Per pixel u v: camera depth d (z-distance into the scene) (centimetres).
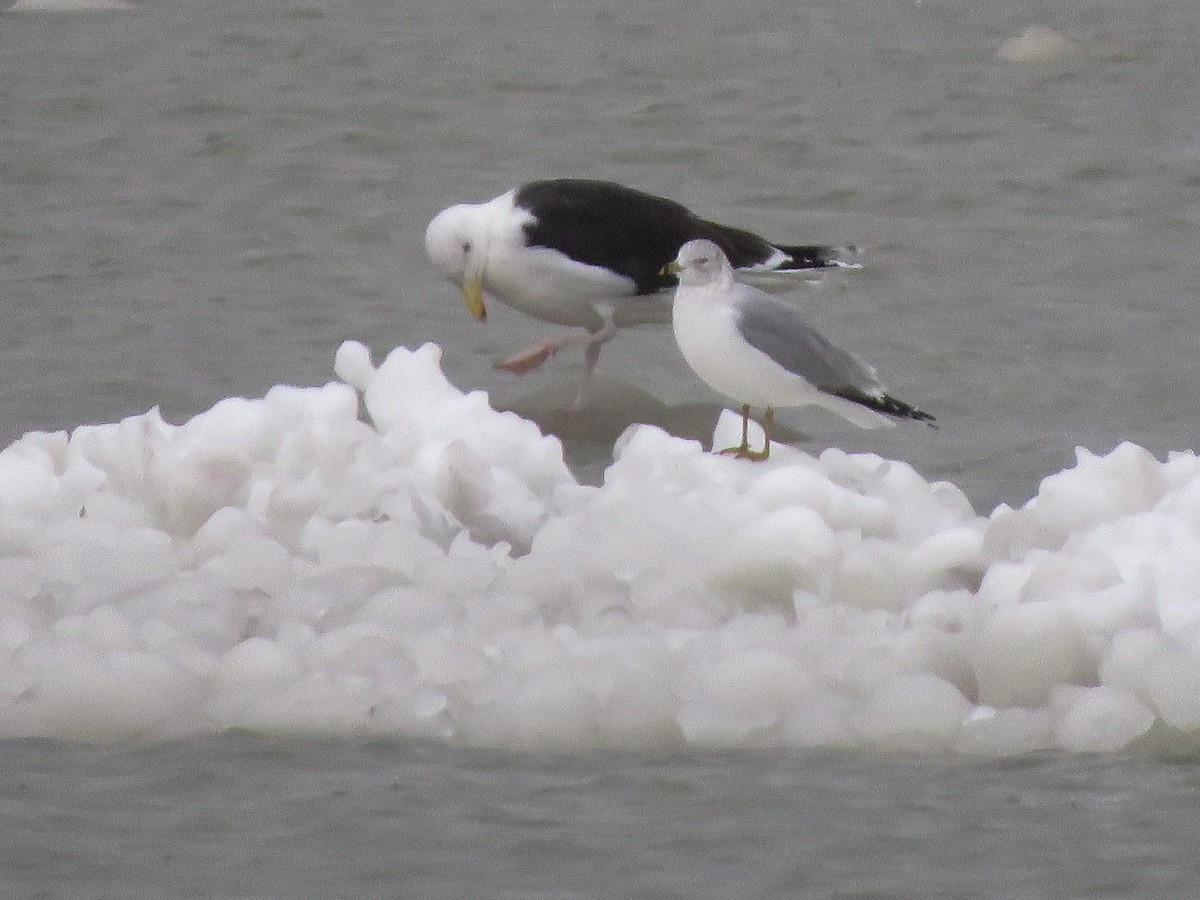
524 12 3447
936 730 1068
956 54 3158
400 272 2248
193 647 1143
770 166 2638
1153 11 3419
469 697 1102
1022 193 2512
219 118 2838
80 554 1267
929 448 1720
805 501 1313
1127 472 1310
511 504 1362
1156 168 2598
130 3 3497
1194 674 1057
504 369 1883
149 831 955
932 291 2166
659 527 1281
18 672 1120
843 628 1191
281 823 962
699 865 918
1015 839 943
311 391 1484
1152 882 898
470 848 935
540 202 1848
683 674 1123
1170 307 2103
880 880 904
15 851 933
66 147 2706
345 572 1230
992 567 1195
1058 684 1098
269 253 2297
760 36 3275
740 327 1424
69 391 1848
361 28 3341
